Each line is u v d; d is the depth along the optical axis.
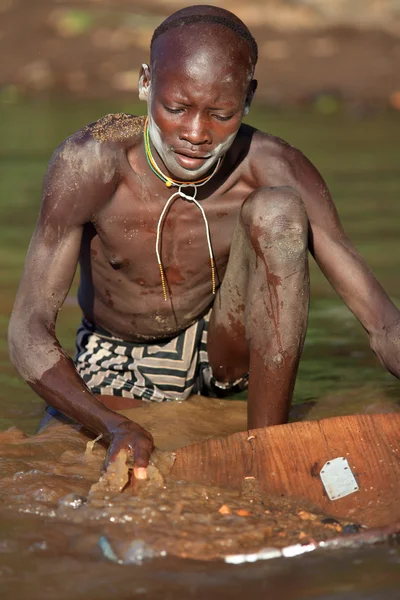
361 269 5.55
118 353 6.21
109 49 24.31
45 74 22.75
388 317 5.49
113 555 4.08
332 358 7.35
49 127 17.86
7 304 8.44
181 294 5.81
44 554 4.10
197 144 5.02
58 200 5.35
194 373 6.23
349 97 21.28
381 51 24.50
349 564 4.00
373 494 4.72
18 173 14.07
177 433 5.71
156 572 3.95
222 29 4.94
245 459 4.90
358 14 27.09
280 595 3.78
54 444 5.39
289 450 4.93
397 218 11.59
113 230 5.52
